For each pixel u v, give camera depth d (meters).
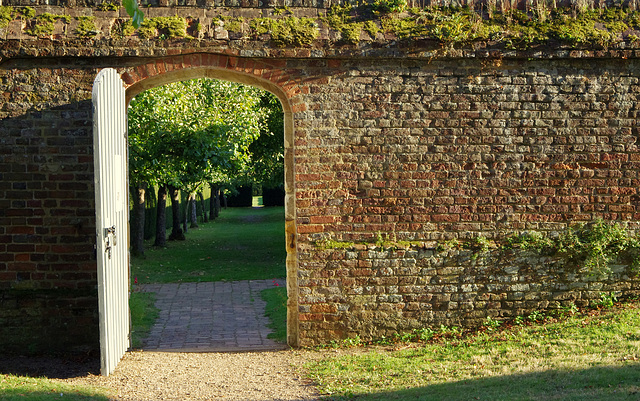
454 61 6.88
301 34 6.65
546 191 7.01
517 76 6.93
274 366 6.25
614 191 7.07
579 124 7.01
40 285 6.66
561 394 4.41
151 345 7.42
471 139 6.92
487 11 6.96
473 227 6.97
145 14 6.62
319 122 6.78
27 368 6.15
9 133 6.56
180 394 5.27
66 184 6.62
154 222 24.91
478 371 5.39
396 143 6.86
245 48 6.59
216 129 14.33
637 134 7.07
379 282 6.89
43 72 6.57
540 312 7.07
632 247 7.09
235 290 12.02
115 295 6.05
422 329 6.95
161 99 13.58
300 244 6.81
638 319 6.43
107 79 5.74
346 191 6.83
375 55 6.70
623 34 6.91
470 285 6.98
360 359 6.23
